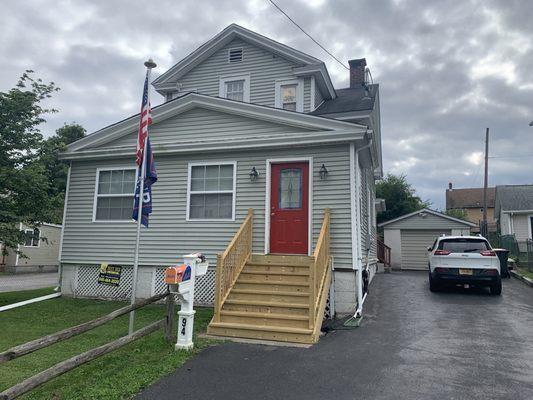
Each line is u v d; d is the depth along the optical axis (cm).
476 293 1059
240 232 816
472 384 432
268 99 1387
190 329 574
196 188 999
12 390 333
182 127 1041
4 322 780
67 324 762
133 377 453
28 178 1067
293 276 772
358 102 1398
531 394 405
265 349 577
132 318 614
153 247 1009
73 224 1097
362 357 534
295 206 912
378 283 1295
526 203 2431
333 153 895
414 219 2130
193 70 1503
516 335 640
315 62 1330
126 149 1055
